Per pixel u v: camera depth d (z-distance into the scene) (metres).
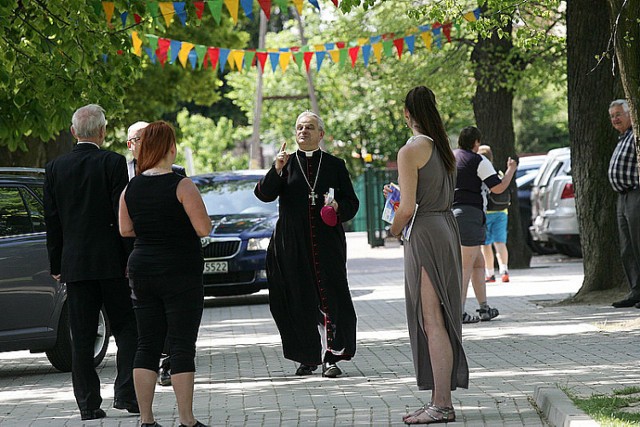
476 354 18.50
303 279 17.05
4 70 22.39
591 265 26.09
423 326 12.98
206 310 30.08
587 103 26.00
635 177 23.38
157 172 12.79
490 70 39.78
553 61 40.31
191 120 85.69
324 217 16.92
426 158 12.88
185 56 29.14
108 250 14.24
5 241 18.30
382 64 47.56
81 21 22.45
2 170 19.06
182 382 12.63
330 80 80.75
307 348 17.05
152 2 23.38
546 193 42.47
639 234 23.50
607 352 17.92
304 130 17.38
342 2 21.66
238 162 84.94
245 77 84.00
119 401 14.41
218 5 22.95
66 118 24.55
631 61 15.09
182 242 12.68
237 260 29.98
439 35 41.88
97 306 14.51
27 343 18.47
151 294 12.76
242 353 20.41
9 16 21.36
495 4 22.38
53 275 14.57
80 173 14.32
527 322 22.70
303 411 14.05
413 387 15.66
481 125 40.25
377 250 58.91
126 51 23.33
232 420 13.63
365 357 19.00
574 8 26.00
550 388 13.89
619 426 11.12
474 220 22.52
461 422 12.80
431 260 12.88
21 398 16.50
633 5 15.04
